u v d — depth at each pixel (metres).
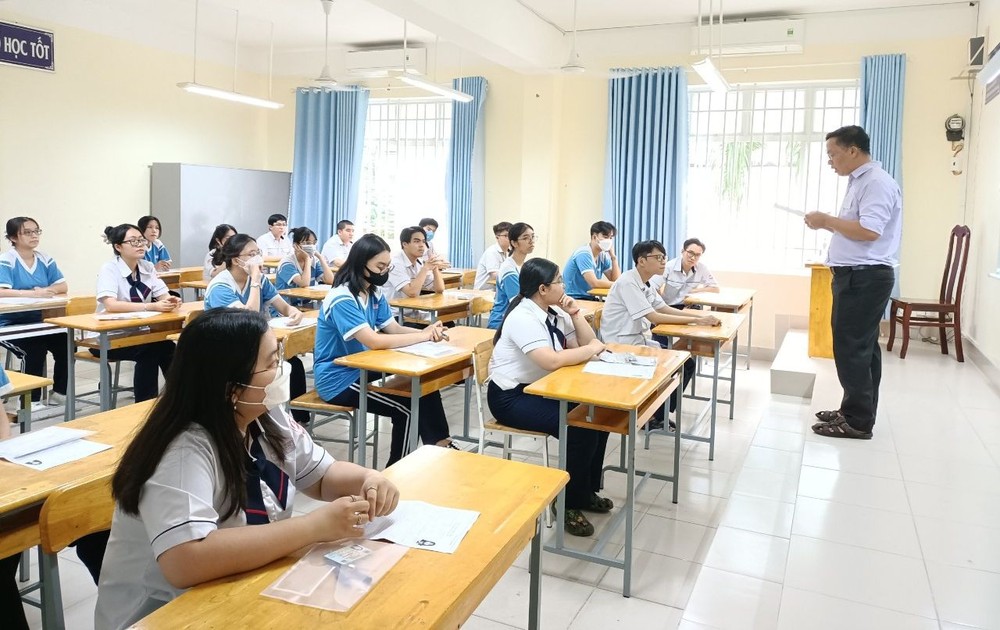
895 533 2.62
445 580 1.24
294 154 8.77
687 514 3.26
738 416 4.84
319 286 6.00
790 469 3.37
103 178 7.10
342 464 1.61
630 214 7.26
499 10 6.02
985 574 2.34
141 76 7.39
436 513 1.51
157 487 1.23
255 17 7.30
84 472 1.77
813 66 6.58
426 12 5.15
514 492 1.65
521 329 2.98
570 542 2.94
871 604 2.17
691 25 6.93
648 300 4.20
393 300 5.05
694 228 7.41
